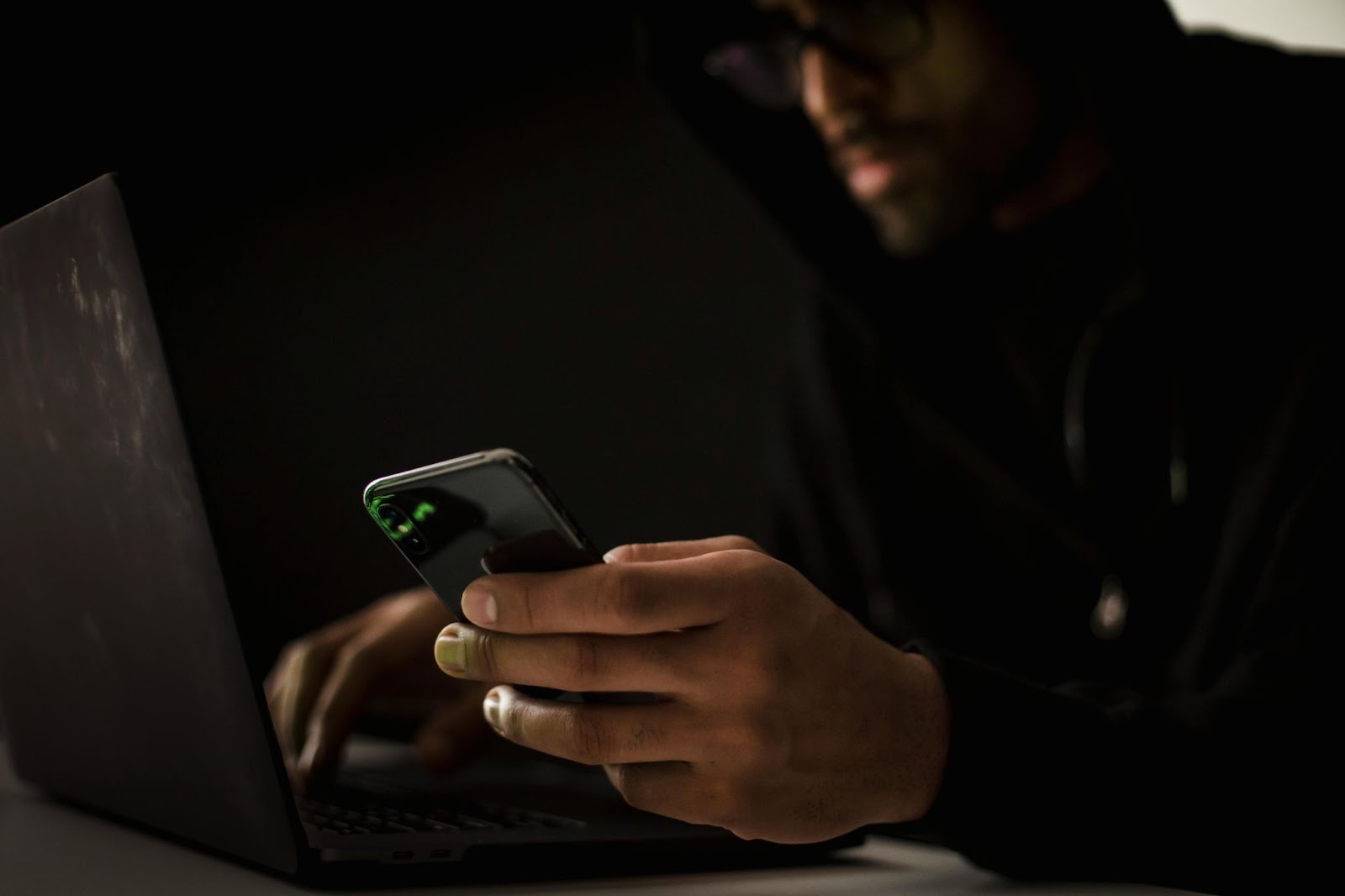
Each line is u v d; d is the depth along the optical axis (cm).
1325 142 101
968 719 53
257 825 48
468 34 362
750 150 139
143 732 55
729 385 395
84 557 54
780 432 156
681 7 133
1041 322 129
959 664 55
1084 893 53
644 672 46
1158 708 61
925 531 130
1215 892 56
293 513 357
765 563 48
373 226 373
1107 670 115
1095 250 127
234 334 353
